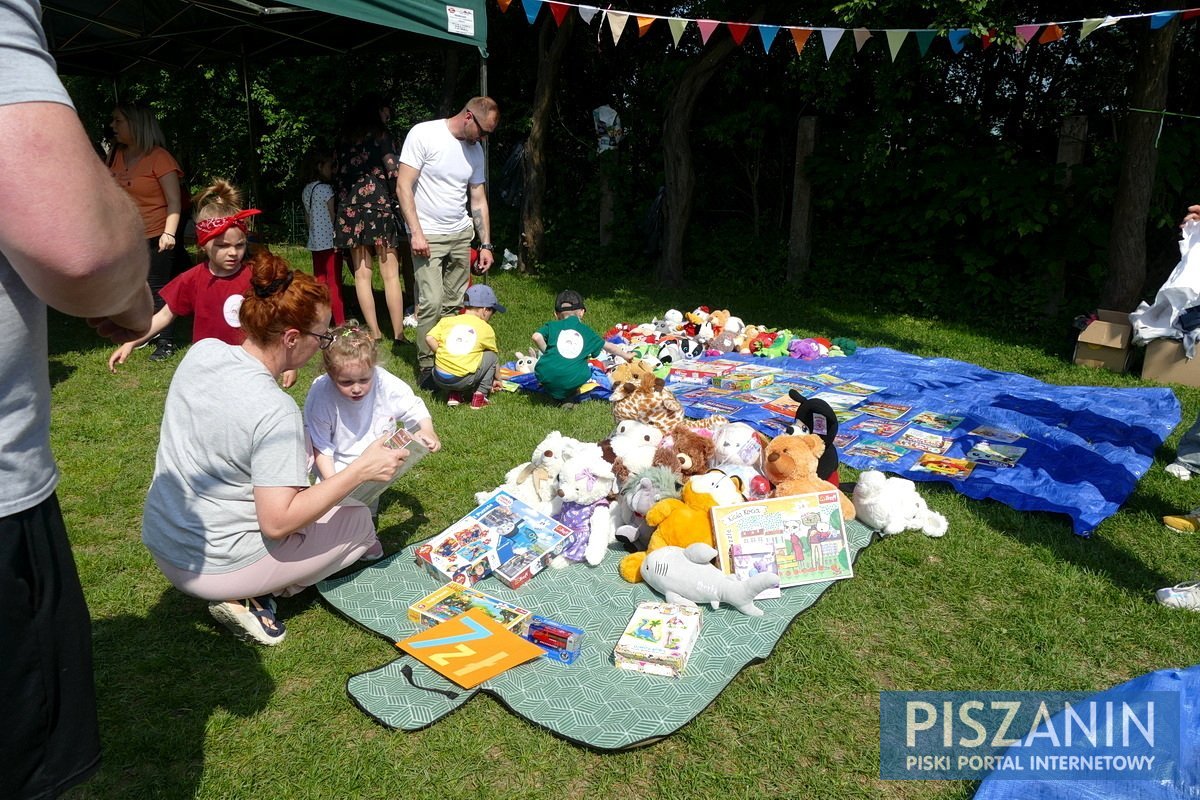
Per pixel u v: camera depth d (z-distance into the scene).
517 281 11.26
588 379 6.01
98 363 6.85
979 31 6.53
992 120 10.80
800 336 8.54
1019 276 8.95
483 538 3.76
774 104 10.88
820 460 4.19
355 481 2.91
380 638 3.23
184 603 3.47
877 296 10.27
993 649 3.20
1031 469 4.79
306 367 6.78
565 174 13.03
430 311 6.37
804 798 2.50
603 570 3.73
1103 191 8.12
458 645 3.09
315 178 7.87
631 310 9.66
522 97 13.43
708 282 11.40
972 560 3.86
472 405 5.95
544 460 4.08
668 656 2.95
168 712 2.83
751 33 10.17
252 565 3.00
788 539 3.61
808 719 2.82
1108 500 4.38
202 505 2.89
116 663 3.08
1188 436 4.89
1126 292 7.78
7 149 1.15
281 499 2.79
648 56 12.25
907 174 9.75
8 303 1.29
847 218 10.43
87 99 14.98
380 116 7.16
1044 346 8.29
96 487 4.57
